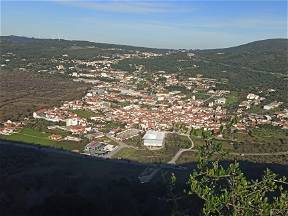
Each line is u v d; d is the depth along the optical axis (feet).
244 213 50.60
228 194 51.60
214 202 51.19
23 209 155.12
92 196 165.07
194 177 54.80
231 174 53.52
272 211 50.65
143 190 178.09
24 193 177.99
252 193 52.01
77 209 144.05
